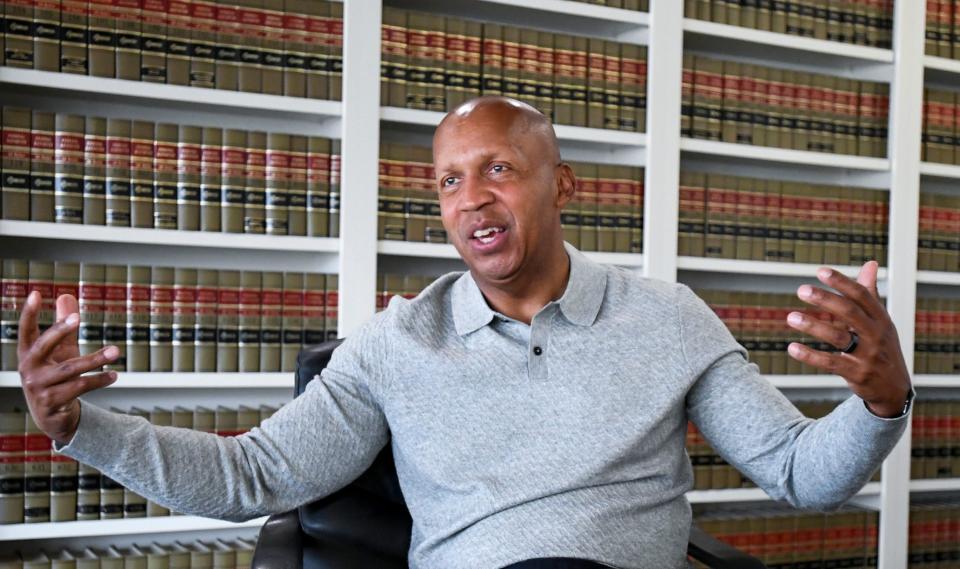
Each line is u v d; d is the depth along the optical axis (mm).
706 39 3072
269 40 2516
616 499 1411
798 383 3150
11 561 2340
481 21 2979
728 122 3055
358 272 2590
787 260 3143
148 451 1340
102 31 2357
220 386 2582
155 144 2434
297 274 2580
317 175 2572
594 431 1416
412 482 1510
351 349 1543
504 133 1450
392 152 2660
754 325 3105
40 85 2291
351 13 2570
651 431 1444
